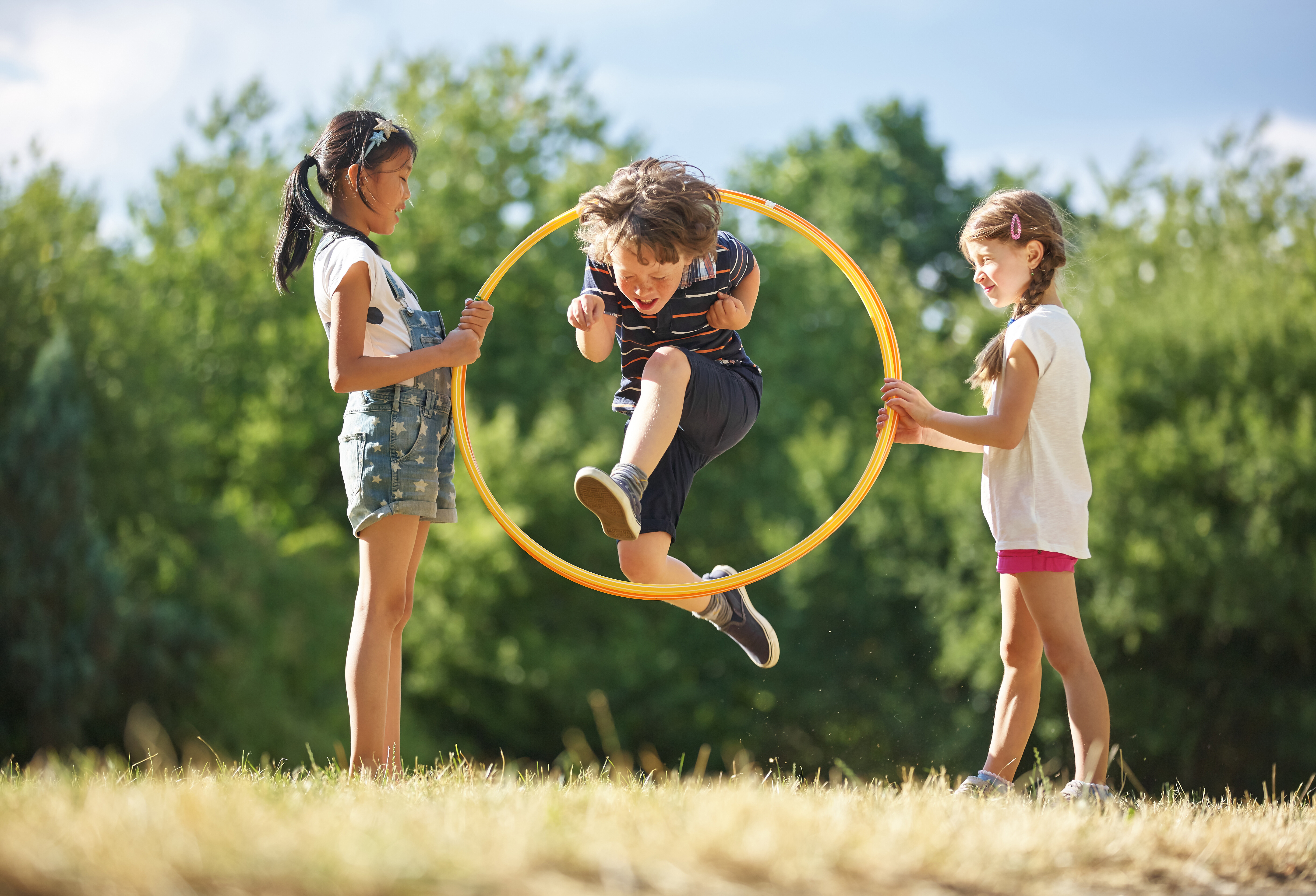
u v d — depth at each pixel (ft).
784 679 54.39
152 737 20.57
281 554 53.67
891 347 11.75
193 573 48.29
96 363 45.73
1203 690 40.68
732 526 58.80
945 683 50.90
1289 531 39.22
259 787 7.54
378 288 10.18
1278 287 43.73
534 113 65.46
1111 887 5.72
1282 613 38.17
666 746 57.67
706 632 58.08
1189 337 42.78
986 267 10.39
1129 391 43.06
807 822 5.72
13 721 38.19
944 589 48.44
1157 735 40.52
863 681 53.06
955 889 5.23
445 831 5.24
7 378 42.55
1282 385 40.86
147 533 47.78
